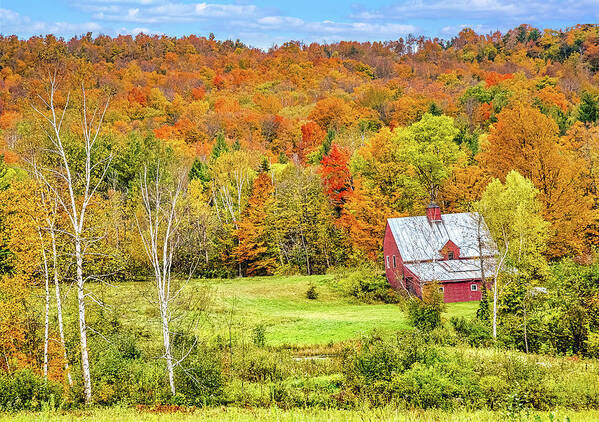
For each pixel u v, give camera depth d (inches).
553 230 2315.5
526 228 2042.3
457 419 780.6
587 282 1498.5
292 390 1099.9
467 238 2431.1
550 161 2529.5
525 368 1076.5
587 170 2770.7
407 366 1081.4
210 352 1337.4
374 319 2000.5
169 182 2930.6
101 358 1242.0
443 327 1657.2
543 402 965.2
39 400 1012.5
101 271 1461.6
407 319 1863.9
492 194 2230.6
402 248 2469.2
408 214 2859.3
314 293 2497.5
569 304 1466.5
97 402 1064.8
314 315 2139.5
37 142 1784.0
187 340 1422.2
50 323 1376.7
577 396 992.9
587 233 2620.6
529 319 1530.5
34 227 1236.5
